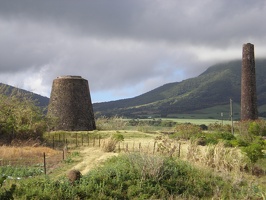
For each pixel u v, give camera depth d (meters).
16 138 23.30
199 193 11.55
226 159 14.55
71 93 34.66
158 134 29.92
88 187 10.71
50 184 10.67
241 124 30.55
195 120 89.25
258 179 13.28
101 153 18.95
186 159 15.02
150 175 11.89
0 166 14.79
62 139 26.12
